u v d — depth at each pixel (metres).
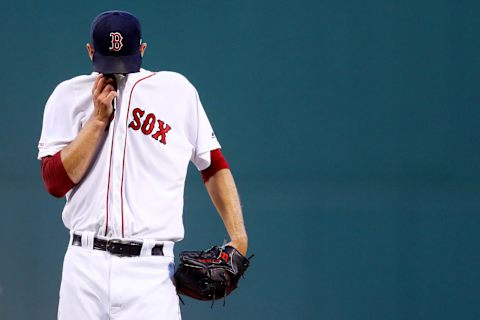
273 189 20.50
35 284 20.25
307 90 20.69
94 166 8.80
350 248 19.77
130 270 8.62
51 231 20.59
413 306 19.36
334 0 20.64
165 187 8.94
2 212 20.72
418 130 20.42
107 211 8.70
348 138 20.48
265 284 19.44
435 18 20.45
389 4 20.53
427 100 20.42
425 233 19.73
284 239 19.88
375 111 20.50
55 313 20.06
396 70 20.52
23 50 21.38
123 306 8.59
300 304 19.39
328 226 19.86
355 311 19.38
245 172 20.67
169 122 9.08
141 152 8.88
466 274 19.50
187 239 19.91
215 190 9.61
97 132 8.55
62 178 8.60
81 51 21.41
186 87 9.30
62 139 8.89
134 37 8.97
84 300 8.62
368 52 20.61
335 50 20.64
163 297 8.76
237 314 18.97
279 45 20.78
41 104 21.36
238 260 9.29
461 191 20.09
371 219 19.95
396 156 20.41
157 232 8.79
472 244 19.61
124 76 9.04
